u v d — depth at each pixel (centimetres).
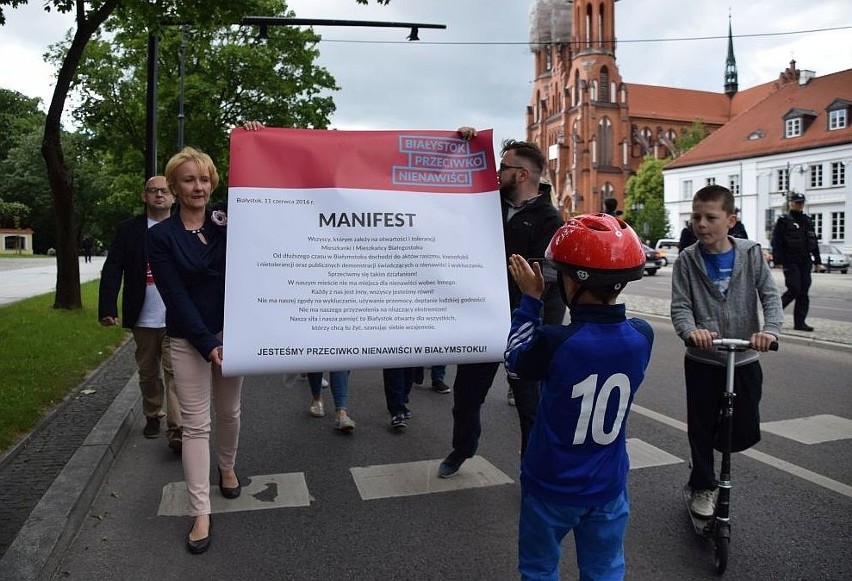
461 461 464
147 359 546
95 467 451
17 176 7212
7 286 2111
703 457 372
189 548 363
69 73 1288
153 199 523
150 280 534
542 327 241
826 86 5462
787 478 457
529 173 435
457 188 387
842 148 4994
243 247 359
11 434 520
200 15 1162
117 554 360
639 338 241
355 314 366
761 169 5578
